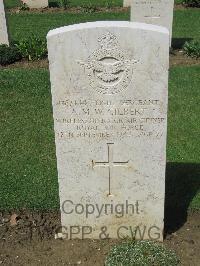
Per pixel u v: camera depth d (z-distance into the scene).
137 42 1.32
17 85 2.93
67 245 1.58
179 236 1.61
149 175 1.50
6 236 1.63
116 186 1.52
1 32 3.53
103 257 1.52
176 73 3.09
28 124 2.49
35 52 3.40
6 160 2.12
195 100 2.73
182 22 4.55
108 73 1.36
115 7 5.13
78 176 1.51
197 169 2.01
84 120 1.43
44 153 2.18
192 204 1.76
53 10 5.05
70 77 1.38
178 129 2.40
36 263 1.51
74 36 1.33
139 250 1.34
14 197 1.81
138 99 1.39
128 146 1.46
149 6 3.44
